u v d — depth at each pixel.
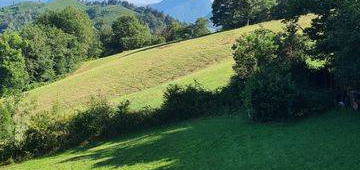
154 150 26.73
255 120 27.92
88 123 32.47
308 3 27.97
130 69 72.25
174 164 23.34
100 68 82.75
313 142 21.64
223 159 22.41
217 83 45.00
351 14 23.23
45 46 102.62
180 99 33.53
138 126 33.00
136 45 145.88
